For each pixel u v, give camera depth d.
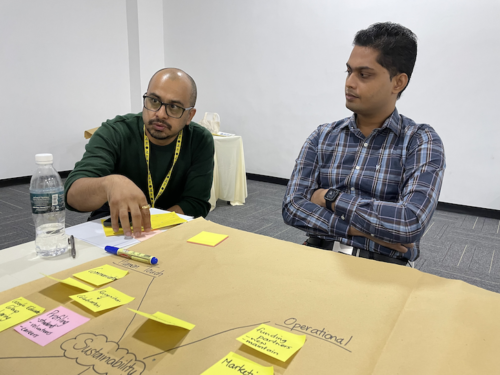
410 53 0.97
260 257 0.73
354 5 3.56
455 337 0.48
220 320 0.51
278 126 4.30
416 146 1.04
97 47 4.42
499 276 2.09
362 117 1.10
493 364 0.43
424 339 0.47
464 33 3.08
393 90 1.02
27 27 3.74
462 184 3.32
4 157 3.75
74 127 4.32
